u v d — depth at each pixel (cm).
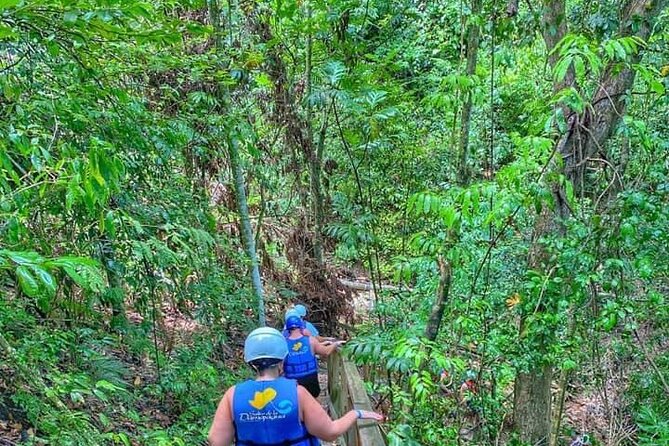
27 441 309
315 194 803
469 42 483
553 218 432
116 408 447
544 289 405
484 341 431
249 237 718
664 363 541
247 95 744
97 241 394
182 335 612
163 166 495
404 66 818
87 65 321
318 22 709
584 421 596
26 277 141
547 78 636
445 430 401
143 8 224
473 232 477
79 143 345
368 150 687
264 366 276
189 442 447
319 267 833
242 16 732
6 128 262
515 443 455
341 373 515
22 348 330
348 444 437
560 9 464
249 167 757
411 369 371
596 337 468
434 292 541
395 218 702
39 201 291
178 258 435
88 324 479
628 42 319
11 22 216
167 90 539
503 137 670
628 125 370
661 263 418
